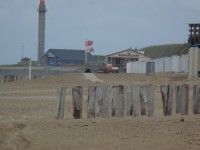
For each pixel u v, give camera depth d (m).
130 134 28.19
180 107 37.31
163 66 158.00
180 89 37.31
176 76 109.75
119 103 35.16
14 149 26.47
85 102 53.88
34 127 31.81
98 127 30.88
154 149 23.56
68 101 57.06
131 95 35.44
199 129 28.97
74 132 29.53
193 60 99.94
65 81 113.25
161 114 38.88
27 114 43.22
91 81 114.50
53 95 73.38
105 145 25.55
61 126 31.70
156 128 29.97
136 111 35.44
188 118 34.44
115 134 28.39
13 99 64.00
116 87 35.16
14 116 40.97
